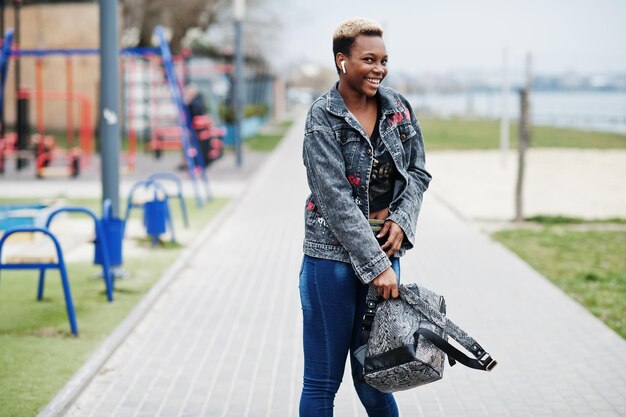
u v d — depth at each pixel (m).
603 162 25.34
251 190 18.00
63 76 36.72
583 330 7.06
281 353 6.46
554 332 7.01
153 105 28.98
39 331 6.96
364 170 3.69
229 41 41.94
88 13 35.94
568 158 26.97
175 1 35.84
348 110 3.70
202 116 21.47
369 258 3.59
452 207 15.36
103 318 7.41
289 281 9.09
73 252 10.66
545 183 19.67
